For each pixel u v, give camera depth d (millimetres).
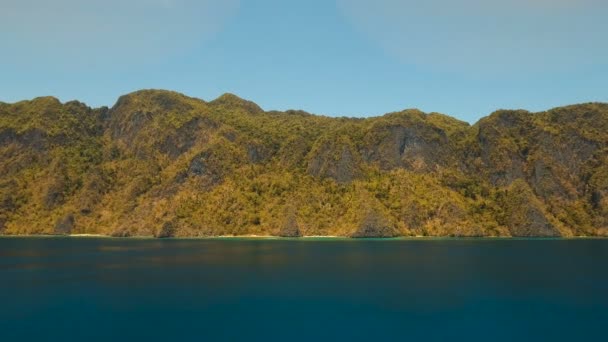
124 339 51500
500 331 54750
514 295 72938
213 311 62750
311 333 53688
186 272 93688
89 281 83562
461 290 76500
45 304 66188
